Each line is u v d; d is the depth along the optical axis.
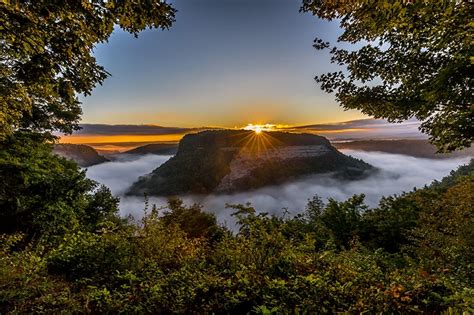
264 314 2.98
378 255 5.82
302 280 3.69
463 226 5.65
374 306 3.12
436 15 3.12
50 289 3.88
